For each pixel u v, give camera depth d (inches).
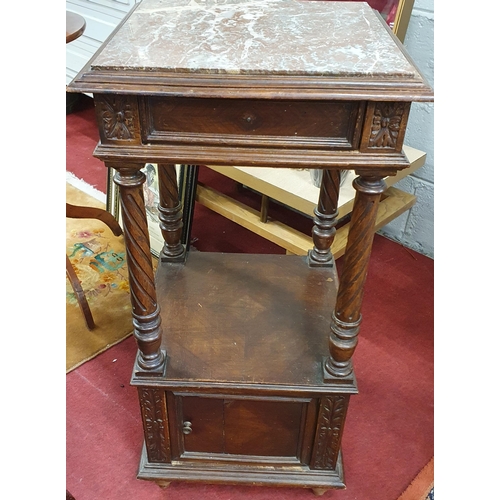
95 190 85.0
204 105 28.1
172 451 43.3
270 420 40.9
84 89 26.9
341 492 44.9
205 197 69.1
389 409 52.3
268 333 42.6
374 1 58.3
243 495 44.6
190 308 44.8
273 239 62.7
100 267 70.1
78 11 90.7
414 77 27.2
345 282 34.2
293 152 29.5
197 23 33.4
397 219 76.3
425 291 67.6
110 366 56.1
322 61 28.1
